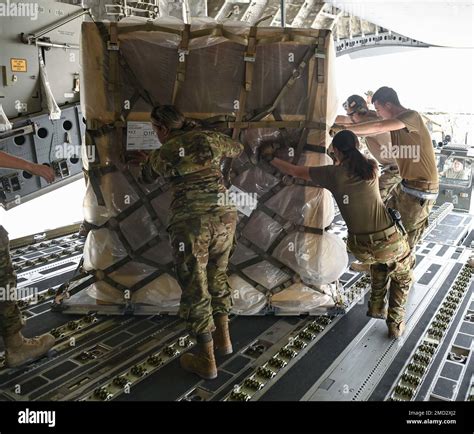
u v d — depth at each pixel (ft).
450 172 24.71
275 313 12.87
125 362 10.66
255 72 11.76
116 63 11.59
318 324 12.44
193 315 9.65
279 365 10.46
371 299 12.40
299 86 11.87
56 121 21.04
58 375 10.18
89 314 12.84
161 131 10.32
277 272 12.87
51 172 10.62
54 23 20.26
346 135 10.62
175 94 11.76
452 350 11.24
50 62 20.70
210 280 10.59
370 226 10.87
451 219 22.99
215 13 29.09
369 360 10.74
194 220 9.68
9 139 19.13
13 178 19.77
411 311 13.17
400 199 13.24
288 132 12.10
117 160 12.14
